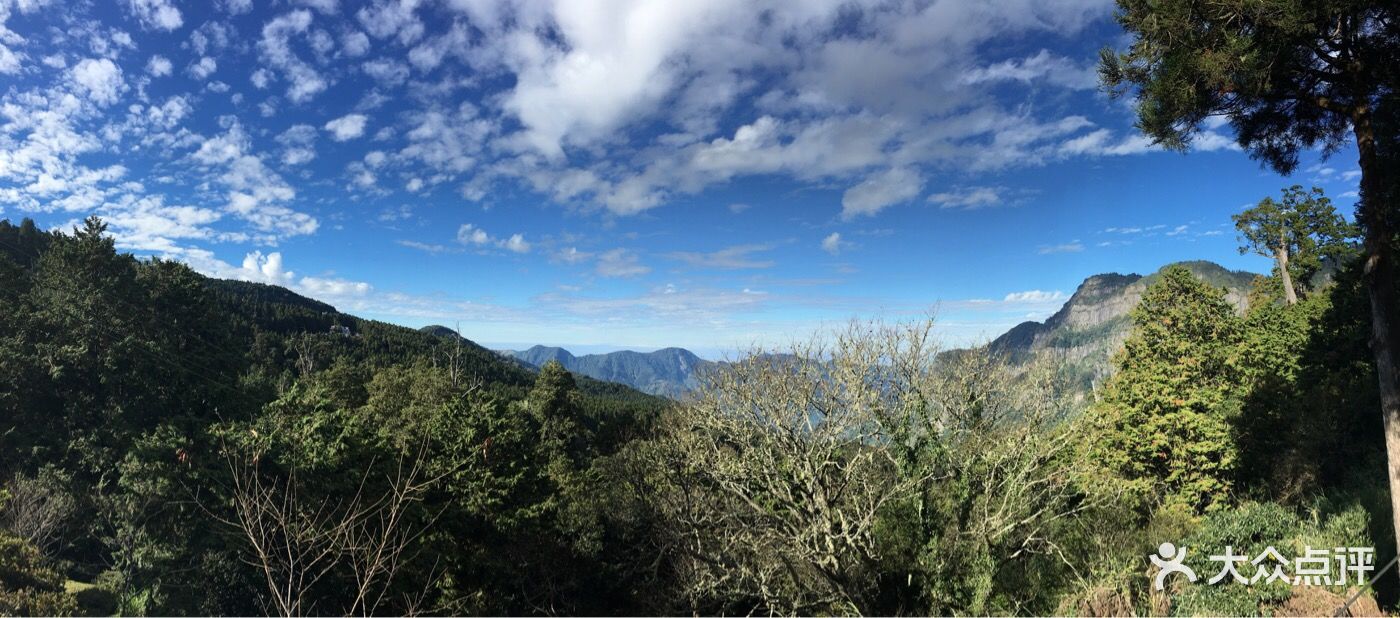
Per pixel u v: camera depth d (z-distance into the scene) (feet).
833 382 53.47
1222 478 58.08
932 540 49.47
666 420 86.07
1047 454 48.34
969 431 51.24
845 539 49.42
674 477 73.87
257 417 82.53
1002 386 53.93
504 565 71.56
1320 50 22.94
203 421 86.99
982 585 46.26
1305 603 25.89
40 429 88.63
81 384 97.04
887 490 53.93
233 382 111.24
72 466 83.92
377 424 126.41
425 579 59.72
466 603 64.34
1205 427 58.29
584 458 171.42
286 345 266.77
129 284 108.37
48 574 29.66
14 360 91.15
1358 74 23.16
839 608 52.80
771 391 55.01
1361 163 24.41
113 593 55.21
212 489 55.72
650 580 81.30
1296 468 52.47
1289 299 121.49
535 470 82.12
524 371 424.46
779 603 58.75
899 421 50.96
